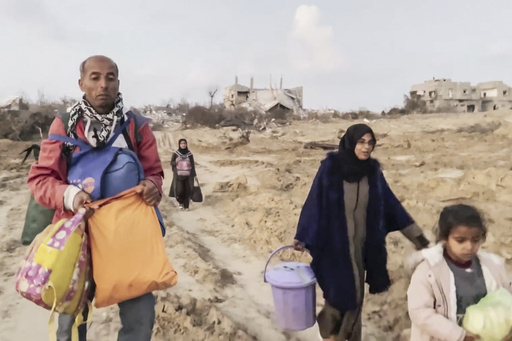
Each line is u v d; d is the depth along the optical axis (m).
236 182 14.29
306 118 53.88
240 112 51.66
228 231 9.55
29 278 2.73
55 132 3.03
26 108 48.50
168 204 12.30
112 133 3.10
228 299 6.02
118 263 2.87
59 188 2.93
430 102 80.00
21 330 5.06
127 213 2.96
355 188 3.93
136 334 3.03
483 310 2.72
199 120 48.47
